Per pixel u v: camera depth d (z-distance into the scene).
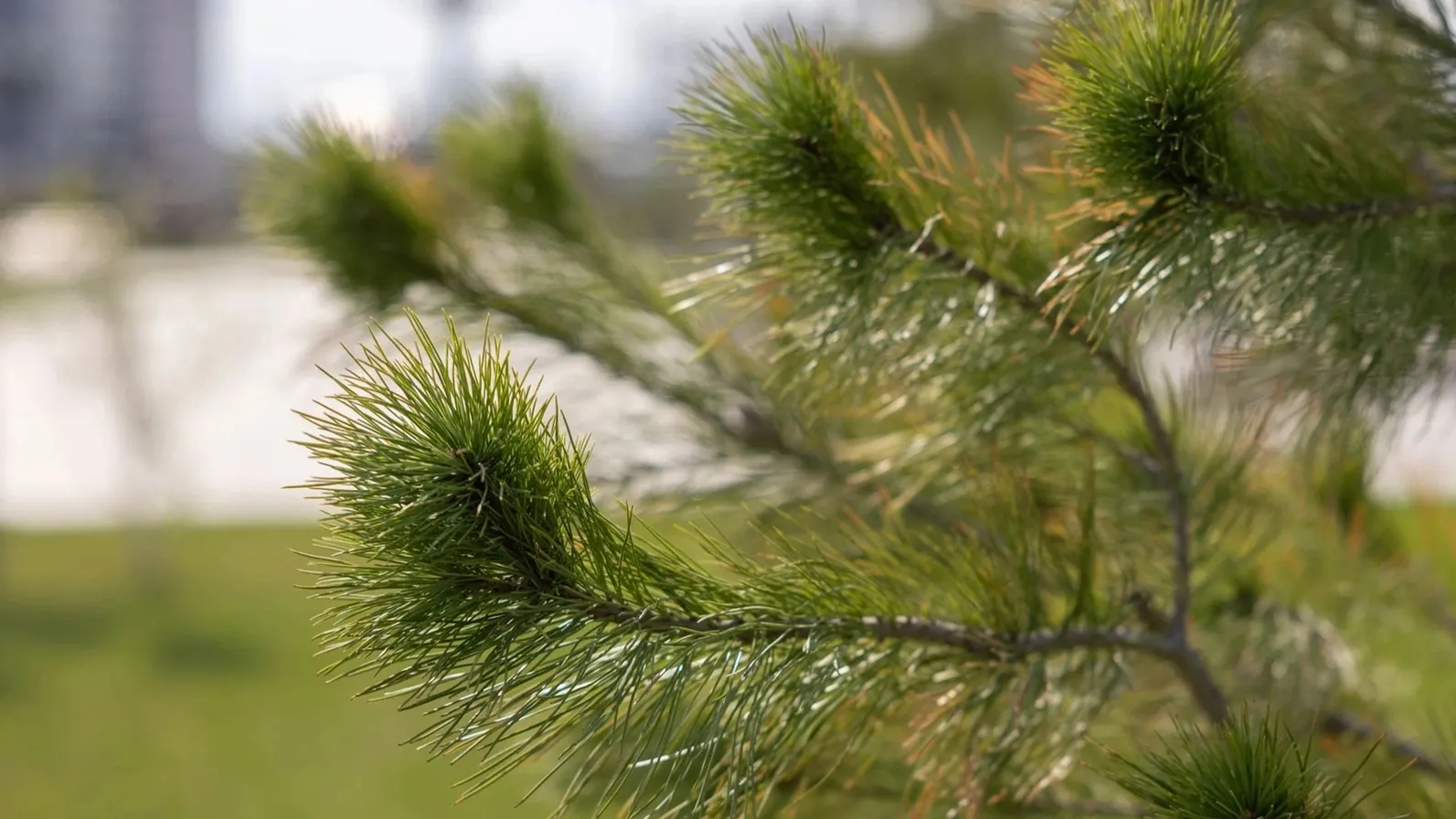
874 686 1.34
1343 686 1.58
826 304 1.42
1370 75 1.51
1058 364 1.45
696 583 1.29
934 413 1.53
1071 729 1.38
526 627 1.23
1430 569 1.76
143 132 40.06
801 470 1.70
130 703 7.18
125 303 8.48
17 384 15.29
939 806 1.46
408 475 1.21
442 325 1.91
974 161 1.44
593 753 1.26
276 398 14.08
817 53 1.39
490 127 2.06
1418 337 1.42
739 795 1.31
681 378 1.78
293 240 1.94
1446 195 1.39
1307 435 1.53
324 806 5.93
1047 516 1.56
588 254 2.01
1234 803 1.22
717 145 1.39
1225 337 1.41
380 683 1.22
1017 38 1.72
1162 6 1.30
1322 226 1.36
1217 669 1.56
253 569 9.61
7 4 38.19
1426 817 1.43
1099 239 1.33
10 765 6.41
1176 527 1.47
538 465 1.23
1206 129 1.30
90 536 10.30
